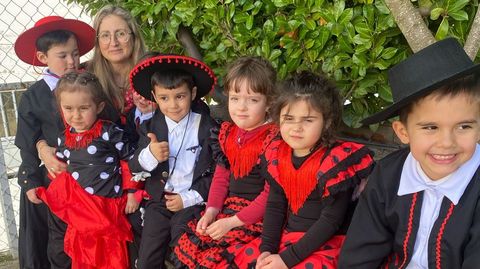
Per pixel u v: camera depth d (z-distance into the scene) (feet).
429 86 4.50
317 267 6.03
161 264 7.88
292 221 6.61
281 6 7.53
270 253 6.43
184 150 7.97
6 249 11.41
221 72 9.25
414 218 5.24
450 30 6.66
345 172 5.98
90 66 9.73
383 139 7.94
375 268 5.65
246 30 8.16
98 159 8.13
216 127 7.87
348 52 7.21
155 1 9.60
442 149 4.75
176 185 7.98
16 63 12.81
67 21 9.38
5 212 10.75
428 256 5.13
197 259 6.97
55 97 8.71
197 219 7.61
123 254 8.18
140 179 7.93
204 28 9.18
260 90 6.92
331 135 6.29
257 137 7.13
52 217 8.55
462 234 4.93
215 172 7.80
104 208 8.05
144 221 8.05
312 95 6.01
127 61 9.57
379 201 5.49
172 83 7.68
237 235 6.89
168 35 9.89
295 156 6.42
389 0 6.04
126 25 9.30
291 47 7.59
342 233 6.58
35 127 8.96
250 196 7.29
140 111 8.96
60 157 8.45
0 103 11.34
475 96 4.59
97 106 8.27
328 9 7.19
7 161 12.06
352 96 7.55
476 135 4.74
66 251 8.09
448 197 5.03
